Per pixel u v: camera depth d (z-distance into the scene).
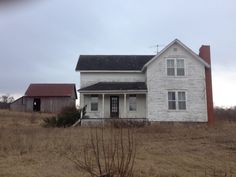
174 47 33.72
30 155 14.80
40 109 56.91
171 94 33.41
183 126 30.22
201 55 34.75
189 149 17.45
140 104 34.97
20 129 26.25
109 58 37.94
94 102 35.19
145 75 35.28
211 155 15.93
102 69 35.62
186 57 33.66
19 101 57.38
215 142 19.98
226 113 47.72
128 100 35.03
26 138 19.27
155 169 12.33
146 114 34.16
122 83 35.47
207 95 33.59
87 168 10.47
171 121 32.97
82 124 32.56
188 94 33.31
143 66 34.41
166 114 33.09
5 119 40.25
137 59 37.88
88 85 35.88
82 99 35.09
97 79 36.00
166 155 15.58
